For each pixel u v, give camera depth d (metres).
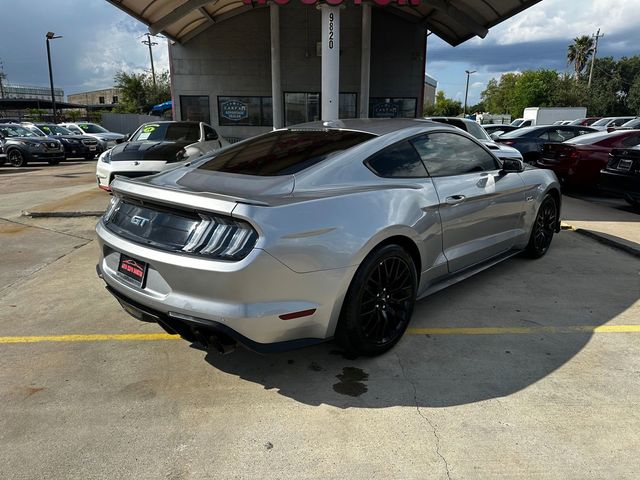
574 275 4.64
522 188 4.46
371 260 2.85
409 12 15.39
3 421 2.48
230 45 16.06
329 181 2.92
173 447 2.29
